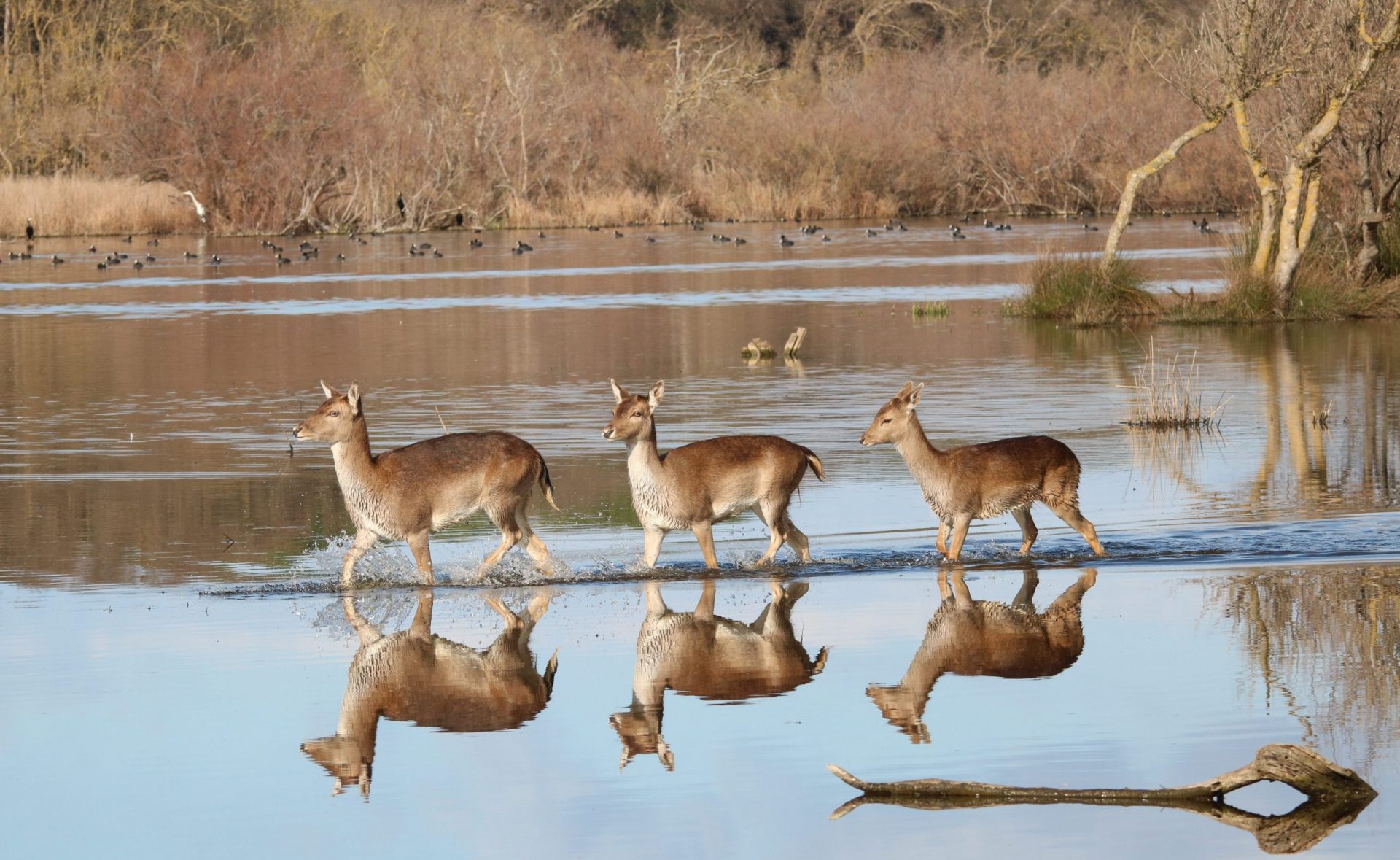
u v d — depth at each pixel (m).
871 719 16.50
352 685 17.98
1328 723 15.98
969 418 35.09
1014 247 86.19
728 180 117.94
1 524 26.00
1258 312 52.56
